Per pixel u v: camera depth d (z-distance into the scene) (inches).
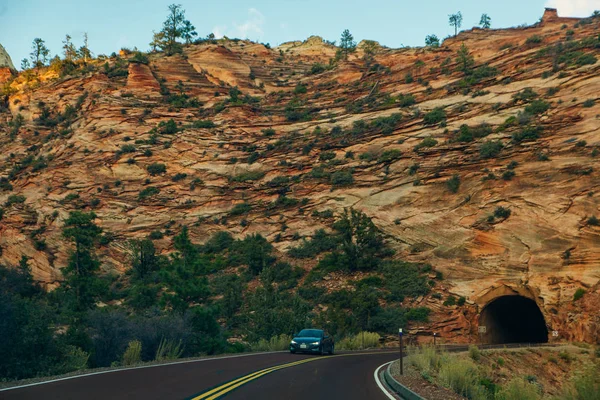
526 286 2096.5
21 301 889.5
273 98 4709.6
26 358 843.4
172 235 3211.1
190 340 1290.6
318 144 3440.0
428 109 3415.4
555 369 1320.1
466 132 2903.5
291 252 2807.6
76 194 3548.2
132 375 669.3
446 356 876.0
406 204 2741.1
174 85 4707.2
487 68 3651.6
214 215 3267.7
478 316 2134.6
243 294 2397.9
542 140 2591.0
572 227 2137.1
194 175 3531.0
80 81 4758.9
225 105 4190.5
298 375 728.3
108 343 1153.4
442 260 2404.0
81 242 1872.5
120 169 3631.9
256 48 6466.5
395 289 2295.8
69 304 1744.6
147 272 2667.3
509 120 2859.3
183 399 466.9
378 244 2642.7
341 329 1925.4
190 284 1604.3
